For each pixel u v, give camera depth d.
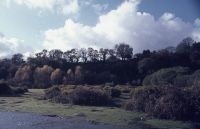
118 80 127.44
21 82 122.06
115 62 157.25
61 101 70.50
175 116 50.72
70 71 127.00
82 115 52.91
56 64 159.50
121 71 138.62
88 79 125.62
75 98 68.38
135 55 165.62
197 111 51.16
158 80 96.00
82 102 67.69
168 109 51.50
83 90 69.31
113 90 75.19
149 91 58.41
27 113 56.22
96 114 53.69
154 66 131.00
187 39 146.50
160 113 51.66
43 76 123.81
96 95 67.88
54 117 52.00
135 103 58.53
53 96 74.56
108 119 49.31
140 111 57.03
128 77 131.38
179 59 133.88
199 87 56.25
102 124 45.81
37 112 57.12
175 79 88.56
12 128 42.78
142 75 131.25
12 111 58.12
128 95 78.06
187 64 125.94
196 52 131.25
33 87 118.25
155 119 50.19
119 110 58.81
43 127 43.59
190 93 54.25
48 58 170.75
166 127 44.88
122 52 176.25
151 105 54.53
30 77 125.50
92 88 72.94
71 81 123.69
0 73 141.75
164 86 59.28
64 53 176.38
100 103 67.25
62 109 60.00
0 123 46.41
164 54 139.38
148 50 163.38
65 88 76.50
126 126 44.69
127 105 59.78
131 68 140.12
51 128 42.91
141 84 114.94
